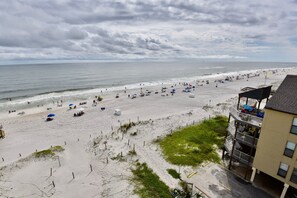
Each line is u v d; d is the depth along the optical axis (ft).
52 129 137.80
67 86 337.93
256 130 67.36
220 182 74.59
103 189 73.87
